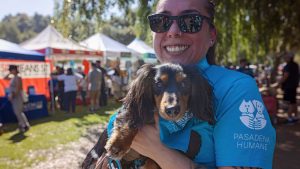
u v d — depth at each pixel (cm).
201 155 159
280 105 1277
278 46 1552
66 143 853
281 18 1295
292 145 787
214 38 202
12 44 1199
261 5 1177
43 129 1041
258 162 144
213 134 158
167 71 167
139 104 172
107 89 1714
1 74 1267
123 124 172
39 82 1474
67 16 1003
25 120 1026
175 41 186
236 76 163
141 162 180
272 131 156
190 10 184
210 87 162
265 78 1809
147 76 174
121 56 1441
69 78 1393
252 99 154
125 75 1619
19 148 808
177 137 163
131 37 1394
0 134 976
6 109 1171
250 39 1365
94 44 1502
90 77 1423
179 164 158
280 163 653
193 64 183
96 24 1018
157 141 165
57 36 1497
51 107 1446
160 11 193
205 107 158
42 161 702
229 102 156
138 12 930
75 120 1200
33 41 1495
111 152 173
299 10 1223
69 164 680
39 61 1227
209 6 193
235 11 1162
